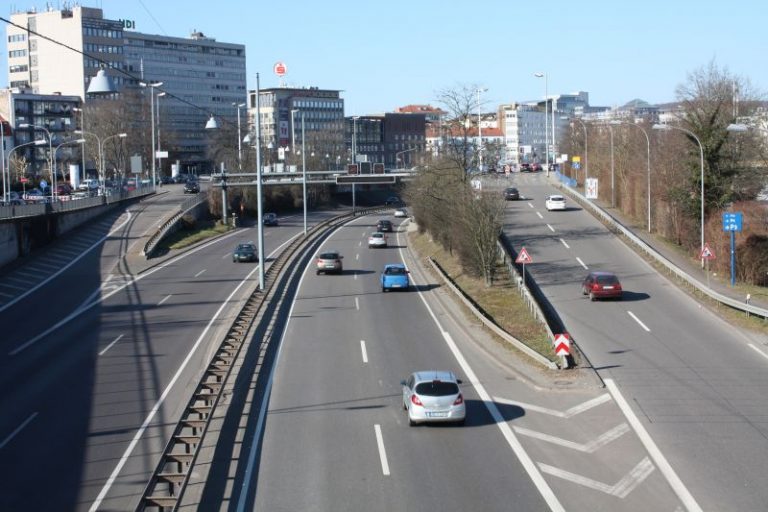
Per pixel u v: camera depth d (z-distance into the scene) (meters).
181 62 193.12
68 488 19.09
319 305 45.81
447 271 58.88
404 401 24.86
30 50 175.75
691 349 33.00
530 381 28.27
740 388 27.16
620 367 30.30
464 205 53.47
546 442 21.80
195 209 94.06
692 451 20.97
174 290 50.97
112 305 45.88
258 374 29.97
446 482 18.73
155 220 84.12
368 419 24.12
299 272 60.38
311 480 19.02
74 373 30.48
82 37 169.62
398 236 89.06
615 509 17.11
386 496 17.88
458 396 22.98
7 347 35.41
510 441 21.89
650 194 68.00
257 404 26.03
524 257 44.00
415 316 41.94
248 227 98.38
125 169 143.25
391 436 22.42
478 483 18.67
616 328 37.19
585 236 66.38
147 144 153.38
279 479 19.14
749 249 49.72
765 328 36.41
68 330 38.94
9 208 61.84
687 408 24.94
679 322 38.28
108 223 82.00
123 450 21.78
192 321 40.69
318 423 23.80
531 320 39.09
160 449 21.83
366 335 37.06
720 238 51.50
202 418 22.95
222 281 54.62
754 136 76.31
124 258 64.38
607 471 19.52
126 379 29.44
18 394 27.70
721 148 57.53
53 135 134.50
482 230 50.34
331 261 58.81
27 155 145.88
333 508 17.23
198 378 29.17
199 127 197.75
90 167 154.38
